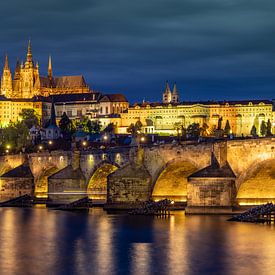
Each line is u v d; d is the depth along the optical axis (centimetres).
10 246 15312
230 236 15988
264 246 14750
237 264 13025
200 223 18138
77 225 18762
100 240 16038
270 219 18225
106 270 12606
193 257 13725
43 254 14275
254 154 19012
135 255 14038
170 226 17950
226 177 19238
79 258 13775
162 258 13675
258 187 19775
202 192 19438
